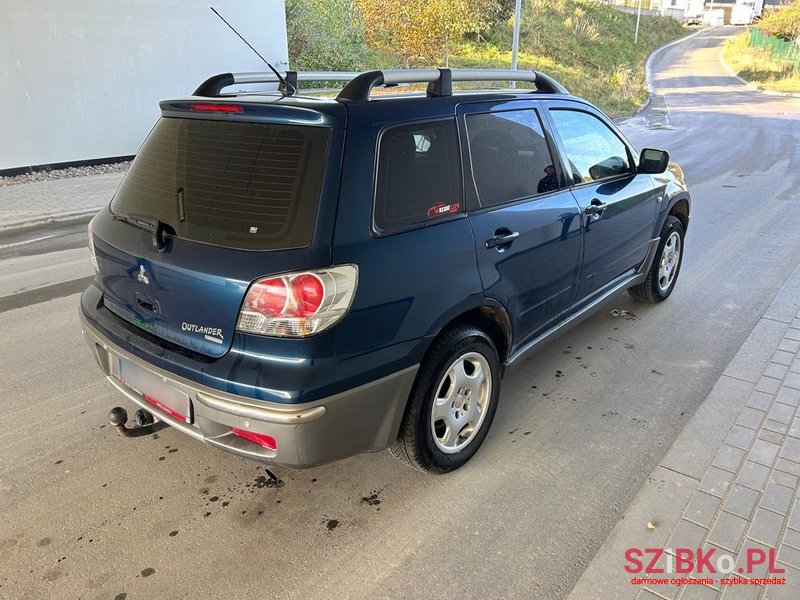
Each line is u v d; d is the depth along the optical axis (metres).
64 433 3.46
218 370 2.38
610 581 2.47
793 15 49.72
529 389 3.95
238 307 2.32
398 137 2.62
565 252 3.63
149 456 3.27
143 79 12.16
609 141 4.27
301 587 2.45
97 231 3.03
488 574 2.51
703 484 3.02
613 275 4.42
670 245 5.21
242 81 3.31
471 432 3.17
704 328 4.81
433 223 2.73
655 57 52.44
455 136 2.92
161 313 2.62
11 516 2.82
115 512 2.85
